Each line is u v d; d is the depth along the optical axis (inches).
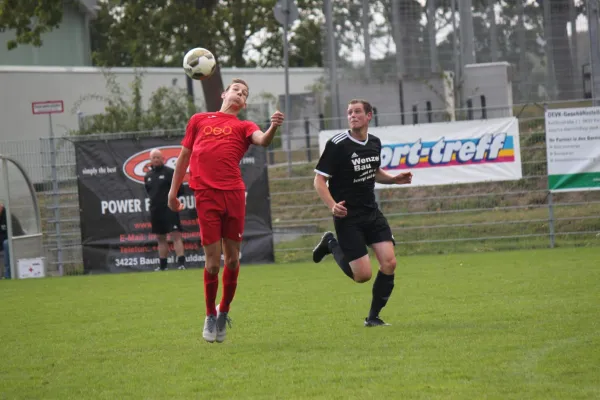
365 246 593.6
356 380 417.1
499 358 455.5
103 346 560.1
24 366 496.4
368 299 759.1
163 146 1248.2
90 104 2207.2
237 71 2524.6
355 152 583.5
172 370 466.6
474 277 892.0
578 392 375.2
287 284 928.9
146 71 2203.5
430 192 1375.5
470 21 1747.0
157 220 1219.9
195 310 738.2
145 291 928.3
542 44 1734.7
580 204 1266.0
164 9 1908.2
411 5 1756.9
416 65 1750.7
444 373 423.8
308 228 1323.8
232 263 552.7
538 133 1310.3
